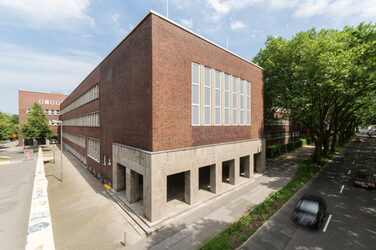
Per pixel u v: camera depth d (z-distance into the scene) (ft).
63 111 149.48
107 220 35.65
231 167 53.11
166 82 35.60
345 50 56.49
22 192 53.52
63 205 43.24
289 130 137.49
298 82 62.85
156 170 33.22
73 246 28.12
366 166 77.61
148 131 34.68
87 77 77.97
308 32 67.46
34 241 28.55
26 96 167.22
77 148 100.01
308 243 27.20
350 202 41.81
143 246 27.55
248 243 27.07
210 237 29.12
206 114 44.68
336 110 74.74
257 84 64.80
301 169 68.80
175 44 37.32
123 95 45.37
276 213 36.06
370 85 49.98
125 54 44.14
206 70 44.65
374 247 26.27
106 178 56.90
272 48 73.51
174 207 38.88
